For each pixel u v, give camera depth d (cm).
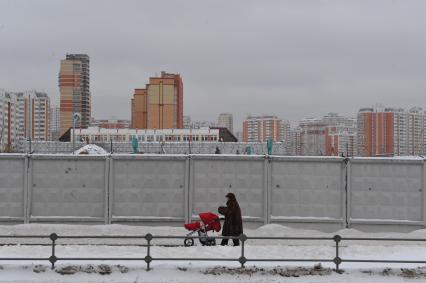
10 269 1202
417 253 1382
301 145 13000
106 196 1788
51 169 1794
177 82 15325
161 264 1235
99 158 1797
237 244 1516
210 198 1800
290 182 1806
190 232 1622
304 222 1794
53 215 1789
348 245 1541
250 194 1803
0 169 1781
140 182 1802
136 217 1791
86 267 1209
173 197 1803
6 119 17488
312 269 1227
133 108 15875
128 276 1188
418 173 1795
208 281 1168
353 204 1798
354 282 1174
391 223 1783
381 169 1798
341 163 1805
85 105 17738
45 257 1280
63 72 17112
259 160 1803
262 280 1177
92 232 1709
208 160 1806
